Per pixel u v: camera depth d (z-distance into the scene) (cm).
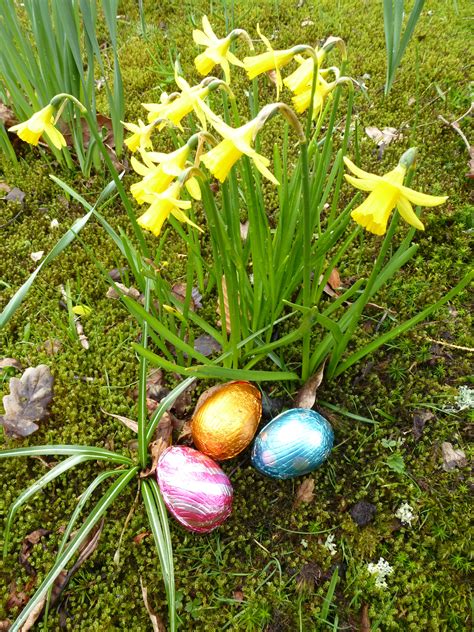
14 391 36
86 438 35
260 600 29
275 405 36
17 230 49
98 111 57
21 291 31
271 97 58
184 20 70
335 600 30
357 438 35
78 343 40
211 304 42
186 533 31
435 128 53
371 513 32
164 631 28
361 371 38
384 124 54
